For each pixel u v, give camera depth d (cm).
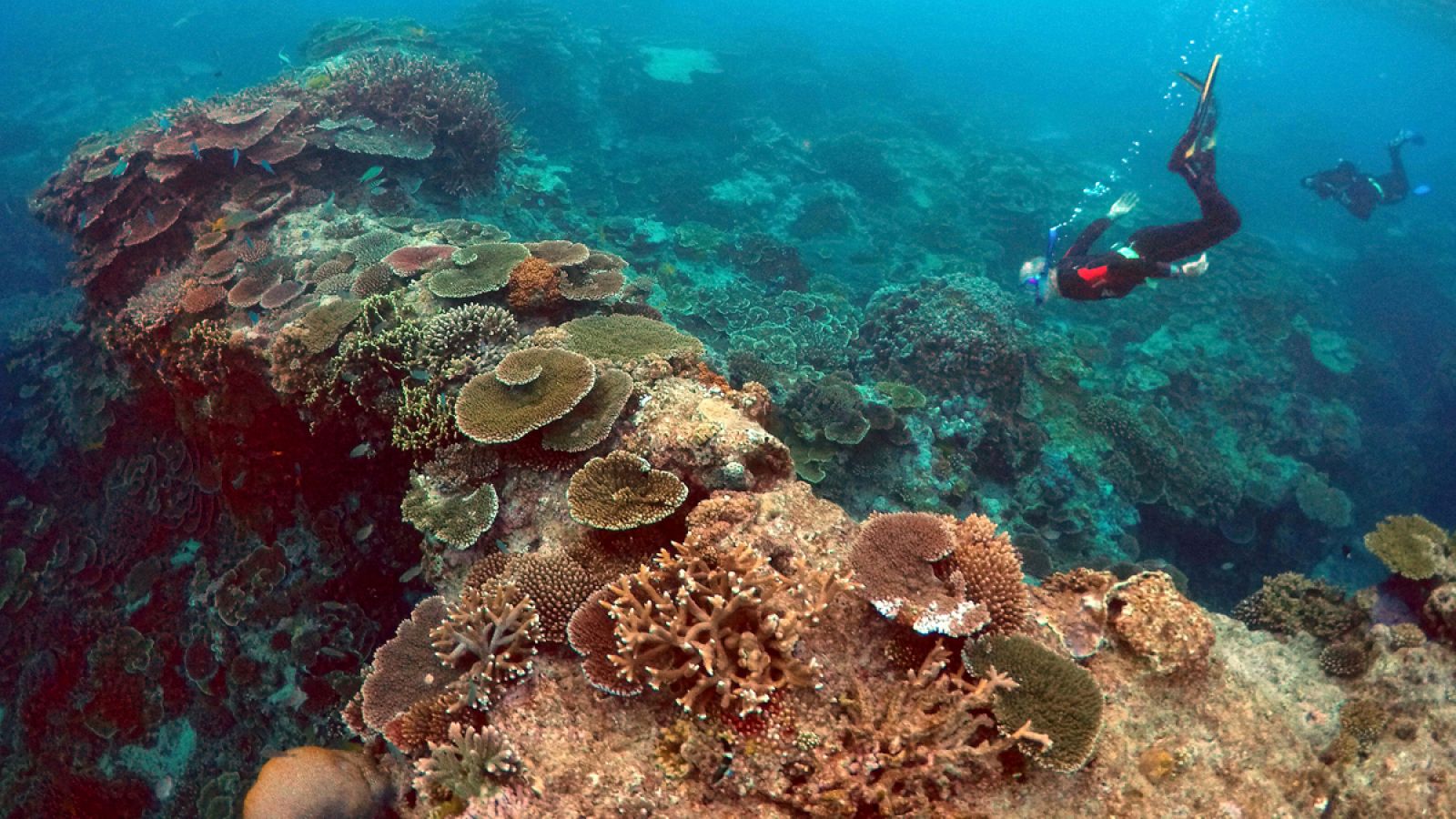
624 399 527
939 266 1934
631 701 376
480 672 394
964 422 1116
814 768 337
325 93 1144
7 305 1922
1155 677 384
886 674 372
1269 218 3072
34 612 1011
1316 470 1595
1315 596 610
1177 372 1641
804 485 469
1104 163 3316
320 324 677
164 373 830
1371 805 456
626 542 455
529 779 353
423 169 1143
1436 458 1803
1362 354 1981
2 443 1259
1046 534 1118
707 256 1686
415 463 586
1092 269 597
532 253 751
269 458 768
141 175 1038
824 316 1430
